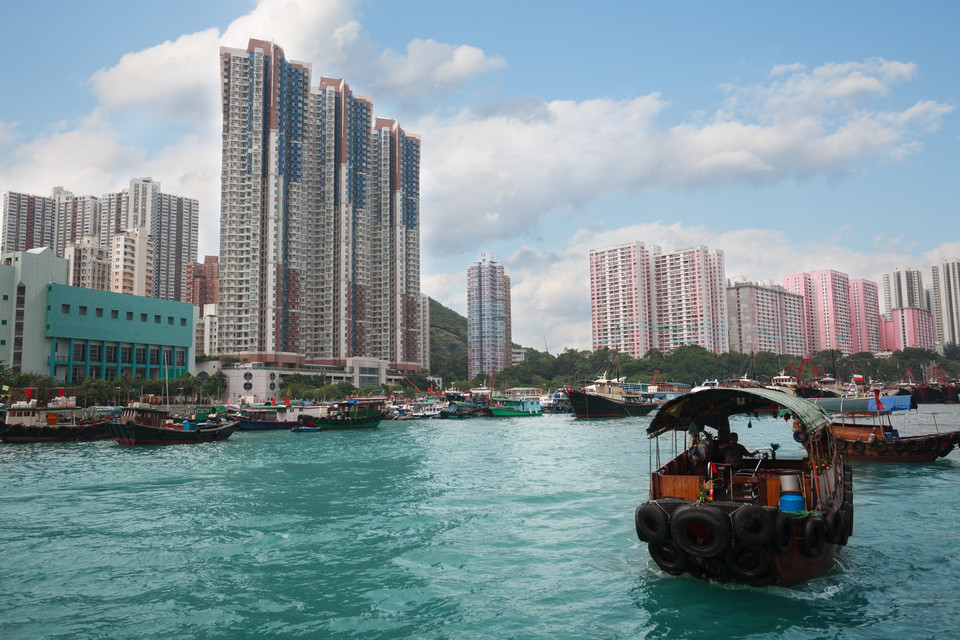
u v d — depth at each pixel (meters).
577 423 94.06
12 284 121.31
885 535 20.92
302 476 38.12
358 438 70.81
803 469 18.50
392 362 190.88
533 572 17.95
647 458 45.47
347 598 16.19
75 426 71.56
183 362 151.25
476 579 17.47
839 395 117.38
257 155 159.00
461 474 38.00
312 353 175.00
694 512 15.05
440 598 16.06
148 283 191.12
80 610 15.60
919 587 15.88
